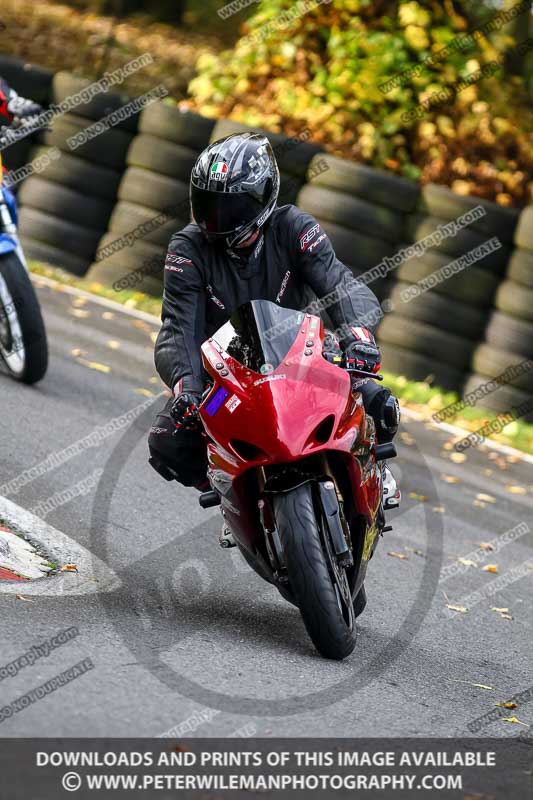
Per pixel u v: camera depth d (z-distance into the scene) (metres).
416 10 50.97
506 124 51.97
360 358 14.73
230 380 14.26
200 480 16.25
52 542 17.91
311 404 13.81
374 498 14.73
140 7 69.81
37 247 41.06
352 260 37.34
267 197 15.07
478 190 50.44
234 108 52.72
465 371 36.62
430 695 14.02
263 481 14.17
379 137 50.28
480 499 28.28
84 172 40.56
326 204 37.50
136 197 39.91
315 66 52.56
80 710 11.00
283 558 13.77
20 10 65.00
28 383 27.91
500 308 35.97
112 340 34.62
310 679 13.38
